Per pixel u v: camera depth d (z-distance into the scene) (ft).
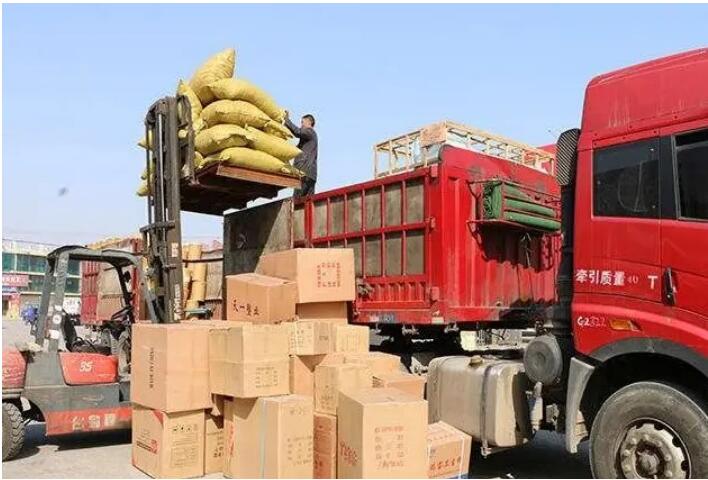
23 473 20.34
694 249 14.92
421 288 23.56
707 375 14.44
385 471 15.42
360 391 17.21
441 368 21.08
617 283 16.21
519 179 26.13
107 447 24.23
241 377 18.19
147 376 20.20
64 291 23.35
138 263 25.71
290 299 23.20
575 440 16.84
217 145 25.89
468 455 17.94
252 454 18.25
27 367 22.06
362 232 25.94
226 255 33.35
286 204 29.71
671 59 16.06
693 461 14.39
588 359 16.79
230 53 27.25
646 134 16.07
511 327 26.12
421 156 24.77
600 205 16.78
